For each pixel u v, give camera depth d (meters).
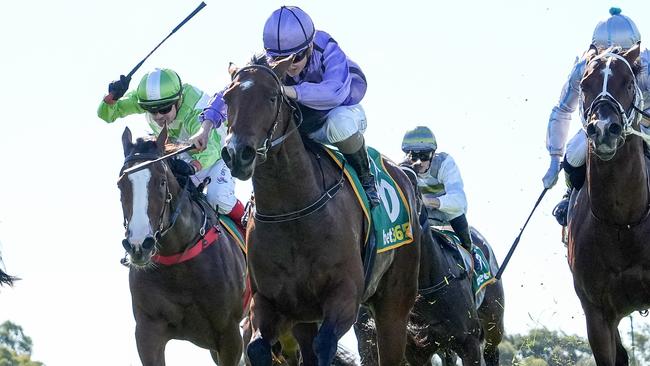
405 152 15.28
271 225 10.84
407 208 12.24
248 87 10.36
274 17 11.10
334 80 11.14
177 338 12.79
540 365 17.03
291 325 11.26
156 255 12.35
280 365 13.97
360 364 14.21
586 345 17.38
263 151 10.34
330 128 11.30
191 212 12.48
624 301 11.91
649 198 11.72
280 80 10.59
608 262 11.78
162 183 11.82
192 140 11.70
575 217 12.12
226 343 12.85
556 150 12.74
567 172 12.46
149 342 12.52
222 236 12.95
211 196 13.20
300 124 10.95
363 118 11.56
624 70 11.23
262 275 10.97
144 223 11.52
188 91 13.30
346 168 11.42
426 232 13.97
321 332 10.67
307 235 10.82
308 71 11.27
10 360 25.50
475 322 14.41
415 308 14.21
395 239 11.91
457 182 15.14
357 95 11.65
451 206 14.97
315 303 11.01
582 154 12.24
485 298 15.91
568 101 12.50
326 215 10.89
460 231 15.09
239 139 10.19
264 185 10.78
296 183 10.78
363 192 11.48
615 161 11.46
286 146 10.72
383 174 12.15
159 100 12.98
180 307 12.52
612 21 12.35
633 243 11.66
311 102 10.98
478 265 15.31
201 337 12.79
